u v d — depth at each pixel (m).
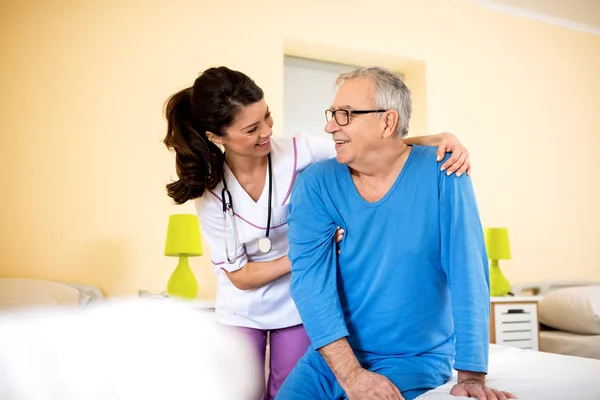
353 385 1.21
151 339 1.22
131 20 3.19
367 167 1.31
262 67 3.44
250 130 1.46
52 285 2.69
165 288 3.10
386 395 1.14
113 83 3.12
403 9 3.94
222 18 3.38
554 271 4.21
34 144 2.96
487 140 4.11
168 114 1.54
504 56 4.27
